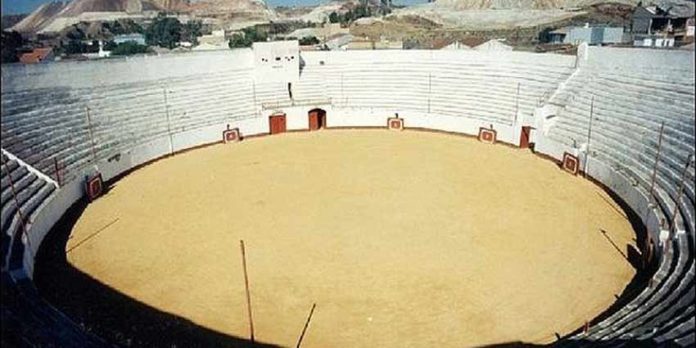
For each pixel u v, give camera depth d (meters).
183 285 22.44
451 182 34.38
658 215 25.36
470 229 27.17
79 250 25.70
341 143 44.91
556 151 38.50
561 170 36.56
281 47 50.44
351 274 22.98
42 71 37.22
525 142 42.38
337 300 21.11
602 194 31.72
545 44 74.38
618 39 66.31
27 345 15.85
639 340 15.15
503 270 23.02
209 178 36.22
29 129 33.59
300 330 19.28
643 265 22.91
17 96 35.00
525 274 22.66
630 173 30.66
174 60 47.22
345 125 50.31
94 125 38.41
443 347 18.12
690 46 41.69
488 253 24.56
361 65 53.44
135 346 18.44
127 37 129.25
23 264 21.84
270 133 48.66
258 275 23.08
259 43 50.12
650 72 36.25
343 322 19.69
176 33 136.50
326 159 40.19
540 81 45.03
